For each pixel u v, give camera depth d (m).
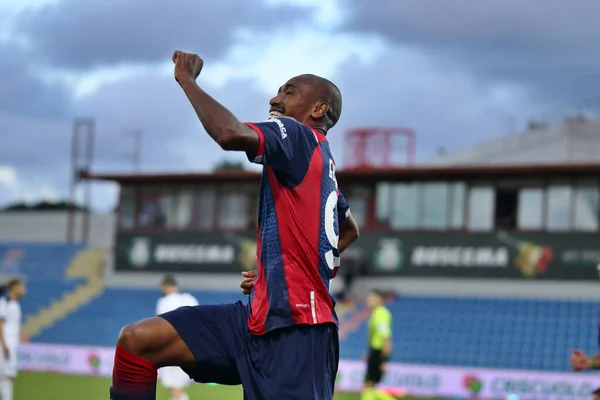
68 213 48.78
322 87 4.87
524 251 35.16
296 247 4.55
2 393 15.61
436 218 36.50
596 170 34.16
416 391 24.55
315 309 4.57
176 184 40.72
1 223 49.94
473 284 35.62
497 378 23.69
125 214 41.50
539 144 45.34
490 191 35.88
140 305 38.84
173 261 40.44
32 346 29.86
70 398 21.27
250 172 39.06
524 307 33.69
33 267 43.47
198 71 4.52
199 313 4.70
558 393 22.94
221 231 39.81
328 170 4.72
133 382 4.60
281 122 4.47
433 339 31.95
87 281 41.69
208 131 4.21
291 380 4.49
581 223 34.62
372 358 16.98
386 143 40.91
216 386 25.28
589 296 34.19
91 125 44.38
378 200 37.34
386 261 36.78
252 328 4.58
